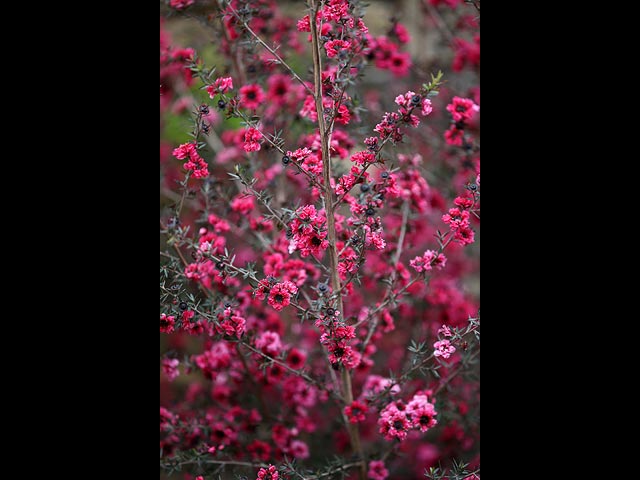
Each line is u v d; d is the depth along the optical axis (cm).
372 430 219
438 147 235
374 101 235
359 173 144
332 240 147
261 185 201
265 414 199
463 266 260
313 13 138
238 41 190
